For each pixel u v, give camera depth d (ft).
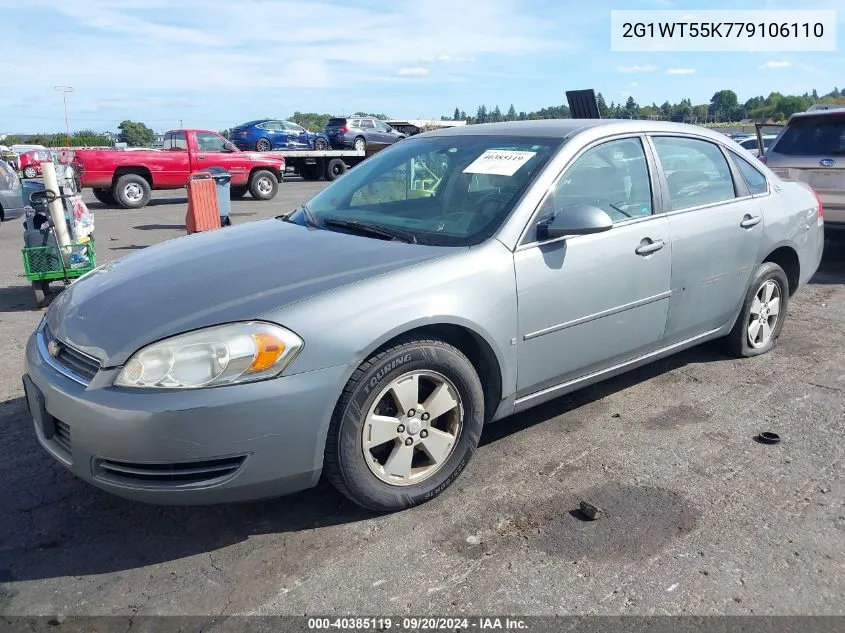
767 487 10.72
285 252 10.93
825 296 22.39
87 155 52.24
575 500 10.39
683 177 13.75
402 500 9.98
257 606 8.25
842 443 12.14
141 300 9.66
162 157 54.90
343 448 9.28
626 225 12.28
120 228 42.55
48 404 9.23
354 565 8.98
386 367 9.41
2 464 11.69
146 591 8.55
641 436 12.43
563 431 12.66
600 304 11.86
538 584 8.55
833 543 9.32
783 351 16.79
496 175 11.86
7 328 20.01
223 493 8.75
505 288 10.52
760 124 28.48
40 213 22.48
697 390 14.43
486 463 11.53
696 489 10.68
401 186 12.94
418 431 10.01
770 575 8.68
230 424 8.48
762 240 15.11
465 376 10.22
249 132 90.12
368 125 102.42
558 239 11.09
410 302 9.59
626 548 9.23
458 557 9.09
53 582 8.73
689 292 13.56
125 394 8.48
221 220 36.63
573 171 11.84
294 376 8.77
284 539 9.57
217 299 9.30
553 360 11.49
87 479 8.97
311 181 85.92
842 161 24.38
